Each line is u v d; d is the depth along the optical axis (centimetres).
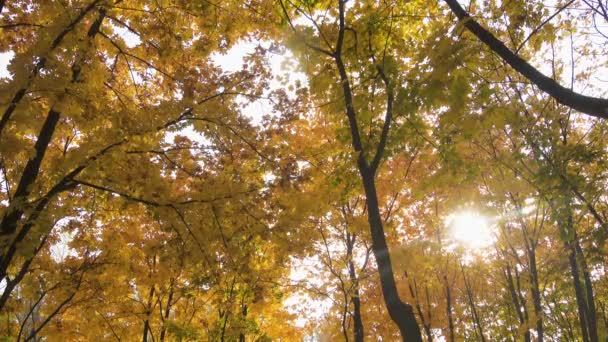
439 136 592
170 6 696
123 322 970
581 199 698
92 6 532
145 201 616
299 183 749
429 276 1095
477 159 784
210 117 664
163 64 755
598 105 412
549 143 684
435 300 1240
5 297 674
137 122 602
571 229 738
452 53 434
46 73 466
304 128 987
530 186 776
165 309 1043
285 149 743
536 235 974
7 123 470
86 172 600
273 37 729
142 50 751
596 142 765
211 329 1070
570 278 1002
